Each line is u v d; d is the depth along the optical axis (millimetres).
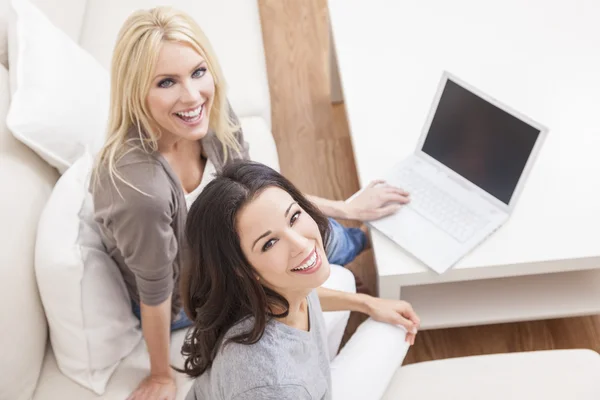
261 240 1015
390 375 1524
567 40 2107
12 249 1478
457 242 1719
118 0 2320
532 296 1868
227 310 1081
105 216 1385
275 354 1105
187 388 1577
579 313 1830
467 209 1772
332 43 2420
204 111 1432
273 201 1021
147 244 1377
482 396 1497
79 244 1497
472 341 2080
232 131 1619
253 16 2264
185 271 1089
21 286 1467
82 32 2244
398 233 1750
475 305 1864
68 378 1576
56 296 1479
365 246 2016
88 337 1521
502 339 2076
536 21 2162
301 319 1206
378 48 2146
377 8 2248
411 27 2188
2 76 1716
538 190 1798
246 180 1022
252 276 1042
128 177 1354
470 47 2119
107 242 1549
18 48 1703
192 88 1366
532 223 1741
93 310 1509
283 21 2932
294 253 1035
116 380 1586
